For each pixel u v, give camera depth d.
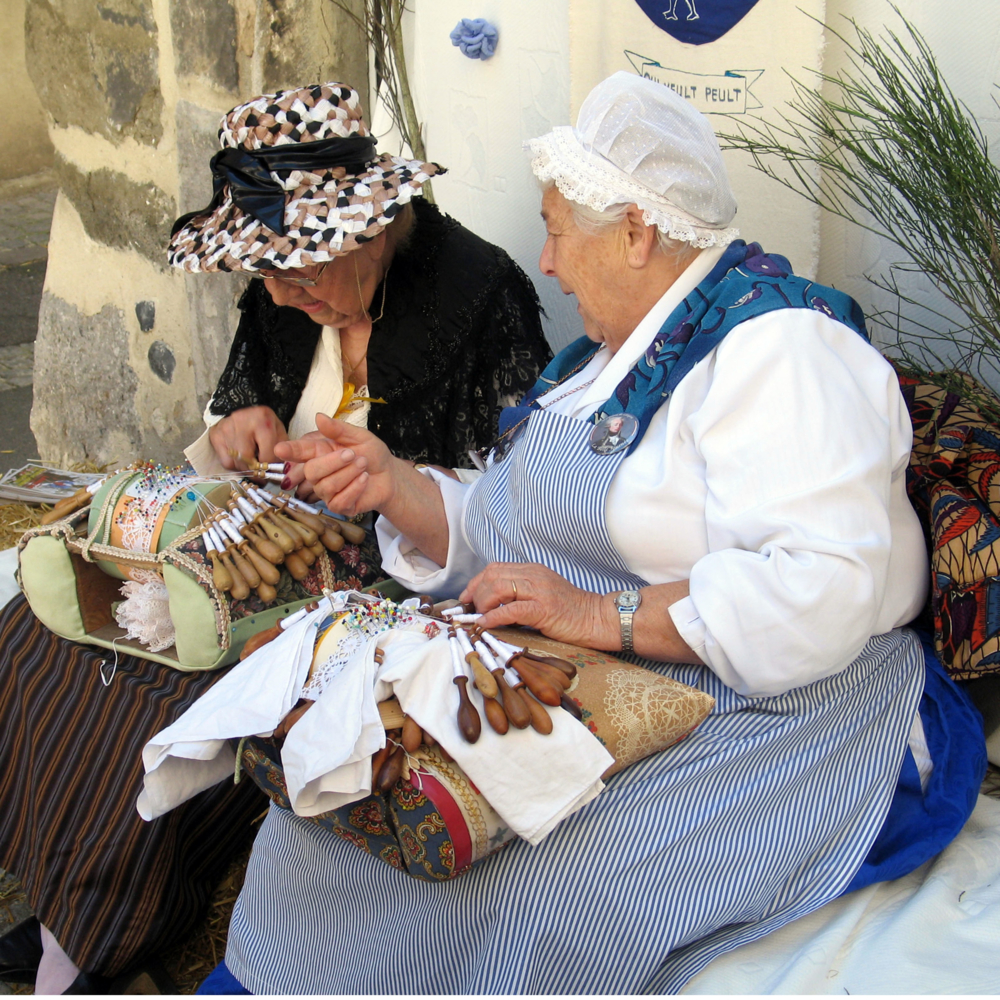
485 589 1.47
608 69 2.08
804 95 1.92
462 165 2.63
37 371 3.88
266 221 1.76
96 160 3.38
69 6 3.23
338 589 1.84
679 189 1.44
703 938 1.36
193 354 3.24
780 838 1.38
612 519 1.47
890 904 1.40
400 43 2.54
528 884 1.28
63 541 1.81
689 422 1.42
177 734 1.34
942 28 1.81
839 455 1.33
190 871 1.84
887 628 1.54
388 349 2.06
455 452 2.12
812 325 1.40
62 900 1.74
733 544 1.37
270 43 2.67
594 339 1.68
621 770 1.34
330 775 1.18
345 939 1.45
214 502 1.79
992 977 1.26
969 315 1.70
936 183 1.63
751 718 1.41
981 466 1.59
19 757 1.89
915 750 1.52
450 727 1.19
